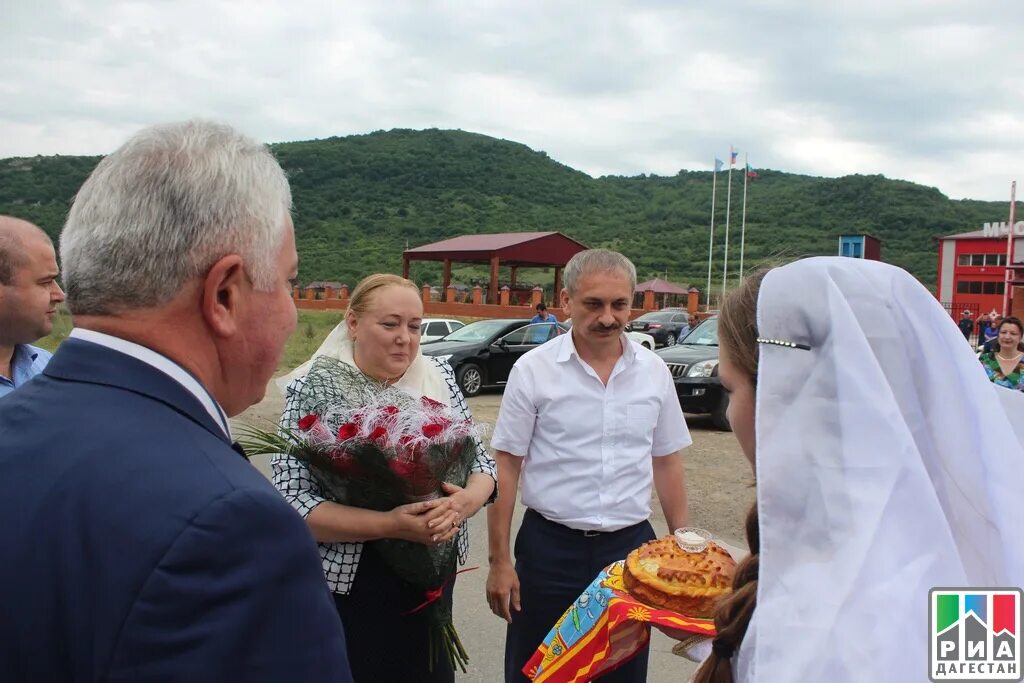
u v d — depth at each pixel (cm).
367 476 195
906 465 101
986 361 670
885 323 110
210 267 106
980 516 108
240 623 87
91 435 96
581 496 259
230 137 113
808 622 95
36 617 88
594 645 168
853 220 7775
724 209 8625
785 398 108
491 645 375
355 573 206
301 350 1891
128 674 83
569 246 3744
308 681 93
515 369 270
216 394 114
